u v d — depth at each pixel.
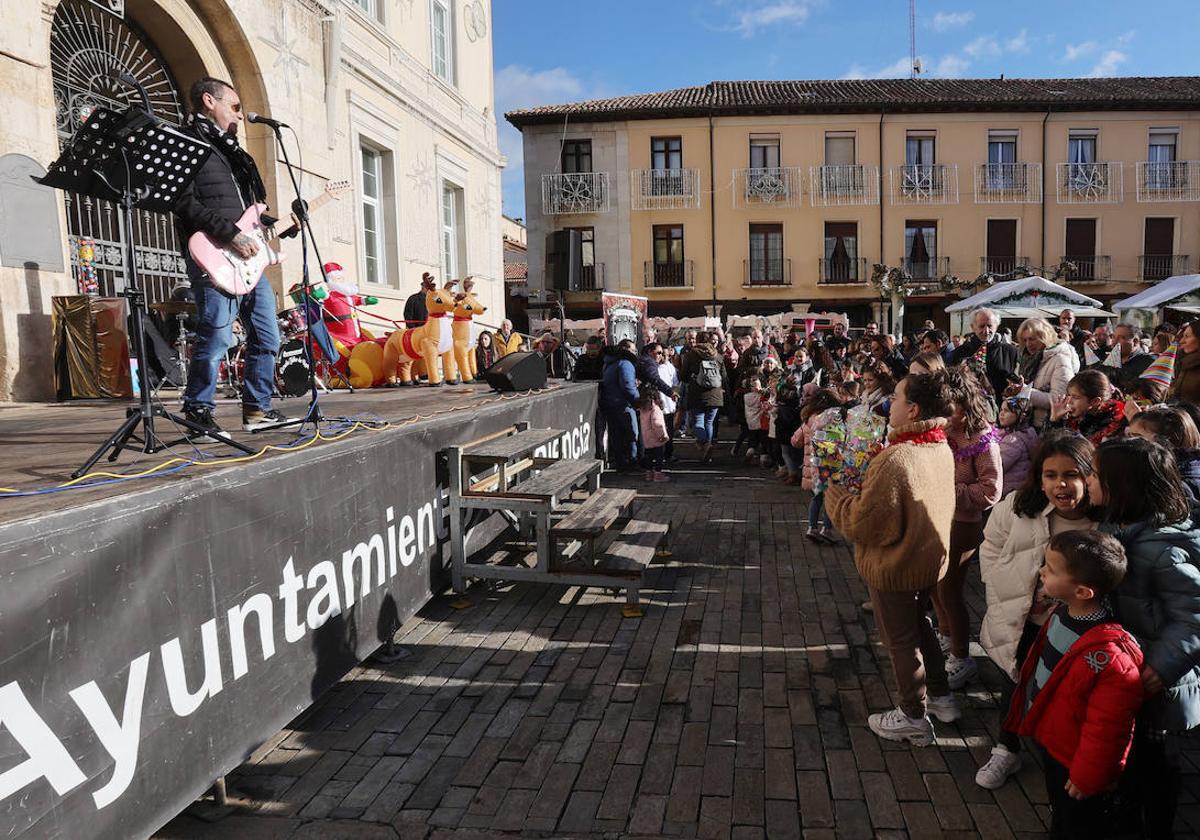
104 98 8.45
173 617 2.37
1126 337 8.62
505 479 5.16
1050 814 2.68
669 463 10.96
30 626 1.87
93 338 7.16
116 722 2.12
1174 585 2.21
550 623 4.62
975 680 3.78
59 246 7.30
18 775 1.82
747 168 26.70
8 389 6.80
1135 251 26.70
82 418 5.52
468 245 16.58
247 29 9.31
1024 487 2.80
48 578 1.92
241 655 2.71
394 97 13.11
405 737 3.30
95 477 2.59
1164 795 2.26
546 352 12.90
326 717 3.48
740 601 4.98
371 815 2.75
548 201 27.03
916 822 2.65
